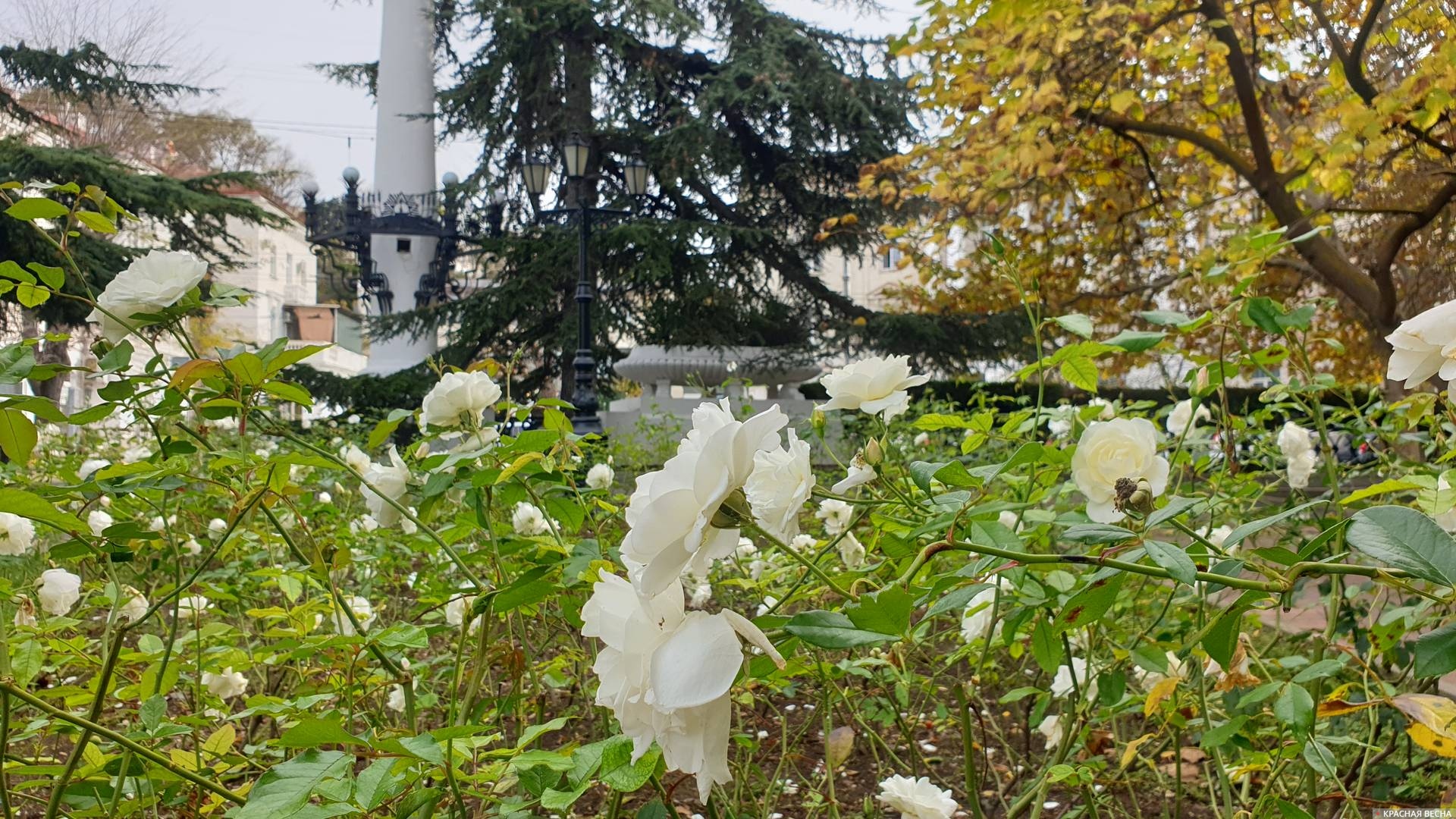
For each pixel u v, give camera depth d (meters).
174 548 1.73
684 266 15.16
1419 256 9.77
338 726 0.94
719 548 0.77
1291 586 0.91
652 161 15.70
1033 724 2.00
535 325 16.16
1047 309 10.88
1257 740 1.75
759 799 2.40
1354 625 2.26
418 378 15.38
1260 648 2.60
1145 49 8.11
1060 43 7.93
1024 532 1.58
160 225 17.98
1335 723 2.32
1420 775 2.19
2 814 1.15
